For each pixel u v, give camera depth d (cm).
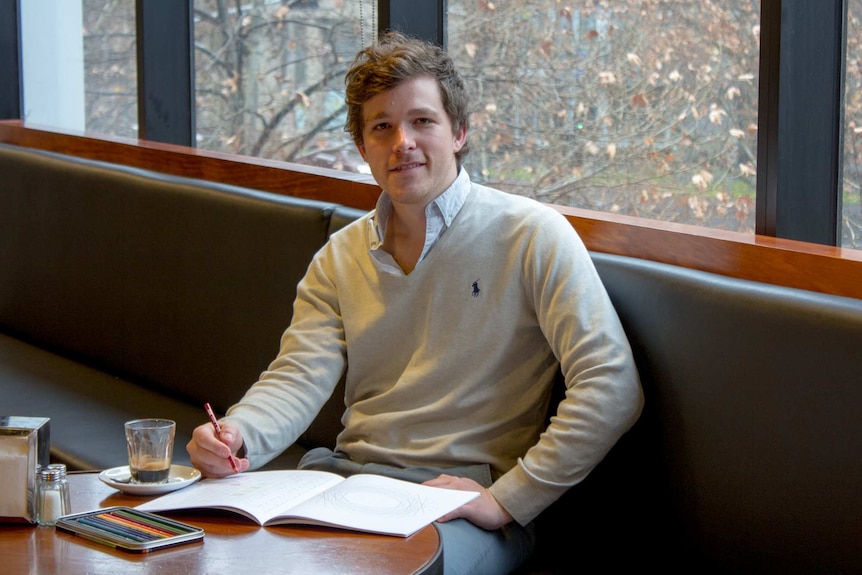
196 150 329
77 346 319
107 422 255
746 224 219
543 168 258
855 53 200
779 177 201
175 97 355
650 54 233
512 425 187
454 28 273
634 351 186
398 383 192
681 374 177
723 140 222
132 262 298
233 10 336
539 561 185
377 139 189
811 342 160
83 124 398
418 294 192
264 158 333
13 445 141
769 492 164
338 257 204
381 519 142
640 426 184
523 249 185
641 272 188
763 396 166
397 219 196
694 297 178
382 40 196
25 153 346
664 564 182
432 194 189
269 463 228
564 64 251
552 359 190
